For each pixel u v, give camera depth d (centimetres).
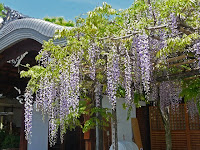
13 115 1165
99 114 430
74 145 705
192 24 309
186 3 286
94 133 543
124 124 630
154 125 755
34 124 580
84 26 335
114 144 416
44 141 602
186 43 283
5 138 841
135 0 397
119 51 342
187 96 416
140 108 779
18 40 569
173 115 719
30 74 383
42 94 377
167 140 512
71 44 349
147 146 755
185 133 697
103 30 350
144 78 321
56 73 362
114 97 343
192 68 414
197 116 680
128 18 390
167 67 381
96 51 348
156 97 500
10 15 606
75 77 352
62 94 364
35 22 503
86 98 438
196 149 674
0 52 628
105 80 410
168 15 320
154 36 322
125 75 348
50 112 403
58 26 462
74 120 405
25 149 574
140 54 319
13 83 830
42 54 386
